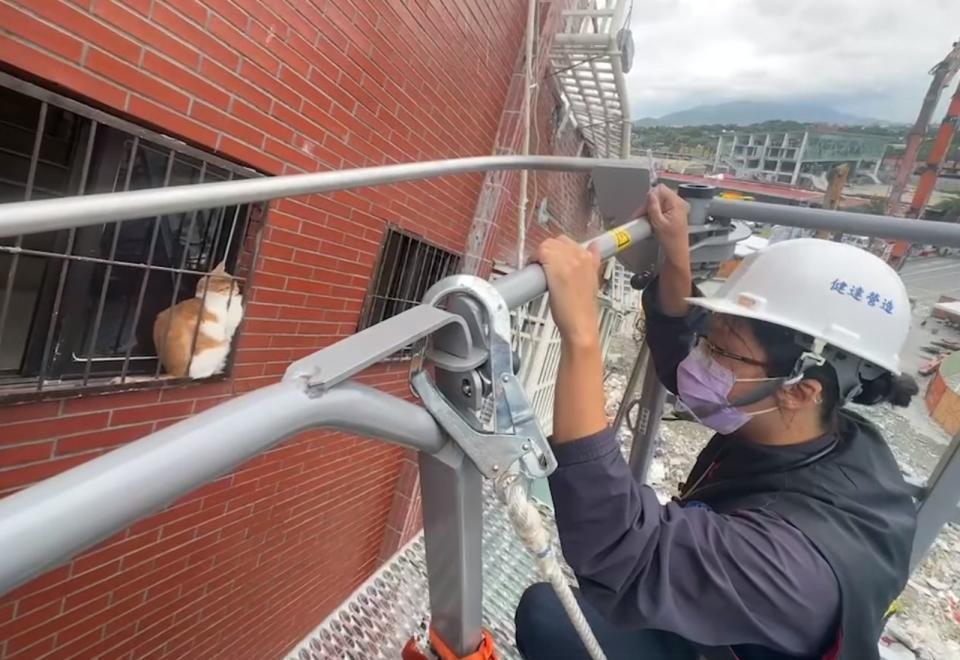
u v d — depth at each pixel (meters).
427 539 0.72
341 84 2.63
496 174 4.26
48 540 0.32
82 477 0.35
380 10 2.72
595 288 0.80
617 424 1.70
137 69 1.81
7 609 2.09
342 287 3.12
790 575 0.83
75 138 1.84
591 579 0.85
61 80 1.62
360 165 2.93
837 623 0.84
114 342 2.14
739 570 0.83
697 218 1.25
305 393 0.48
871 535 0.92
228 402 0.45
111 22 1.70
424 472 0.69
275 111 2.35
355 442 3.91
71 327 1.98
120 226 2.04
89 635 2.43
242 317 2.55
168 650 2.92
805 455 1.05
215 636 3.23
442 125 3.54
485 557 1.80
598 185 1.13
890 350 1.10
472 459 0.62
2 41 1.48
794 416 1.07
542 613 1.27
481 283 0.63
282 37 2.26
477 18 3.54
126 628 2.61
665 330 1.35
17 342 1.88
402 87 3.04
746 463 1.11
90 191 1.90
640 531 0.81
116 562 2.45
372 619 1.69
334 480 3.83
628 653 1.21
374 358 0.52
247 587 3.34
